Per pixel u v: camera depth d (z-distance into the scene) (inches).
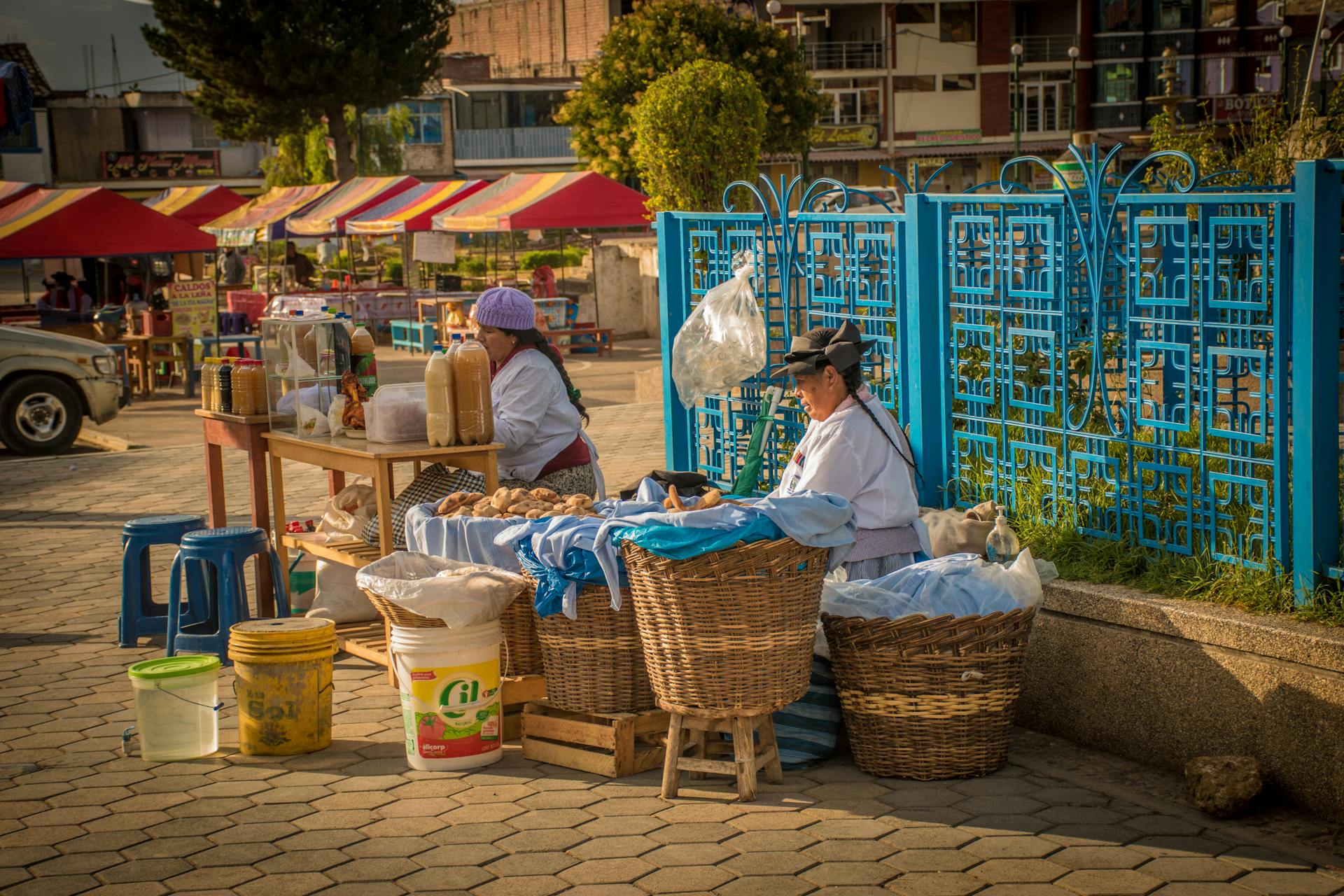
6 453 573.9
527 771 188.7
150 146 2274.9
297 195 1157.1
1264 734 167.0
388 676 231.3
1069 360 219.8
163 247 725.3
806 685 177.5
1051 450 214.5
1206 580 183.9
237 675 197.3
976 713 178.2
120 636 257.6
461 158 2240.4
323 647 198.5
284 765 192.9
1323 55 492.4
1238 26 2249.0
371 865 156.6
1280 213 172.6
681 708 173.6
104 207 715.4
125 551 257.1
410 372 813.2
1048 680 196.9
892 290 243.8
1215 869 150.0
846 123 2223.2
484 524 199.9
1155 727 181.0
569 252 1373.0
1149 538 199.8
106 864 158.4
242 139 1606.8
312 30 1489.9
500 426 242.7
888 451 199.9
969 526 213.3
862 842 159.6
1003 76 2258.9
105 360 572.7
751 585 167.2
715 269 291.9
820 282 270.5
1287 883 146.3
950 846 157.8
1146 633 182.1
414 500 233.9
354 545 240.4
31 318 954.7
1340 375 171.2
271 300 1011.3
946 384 235.0
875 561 199.2
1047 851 155.7
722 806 172.9
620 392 700.7
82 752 199.2
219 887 151.6
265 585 261.1
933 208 233.1
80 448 590.6
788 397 271.7
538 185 877.2
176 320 754.2
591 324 999.0
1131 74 2277.3
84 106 2230.6
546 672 191.6
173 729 195.2
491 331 246.4
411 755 190.4
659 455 458.9
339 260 1473.9
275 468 259.4
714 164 720.3
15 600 296.5
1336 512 172.6
